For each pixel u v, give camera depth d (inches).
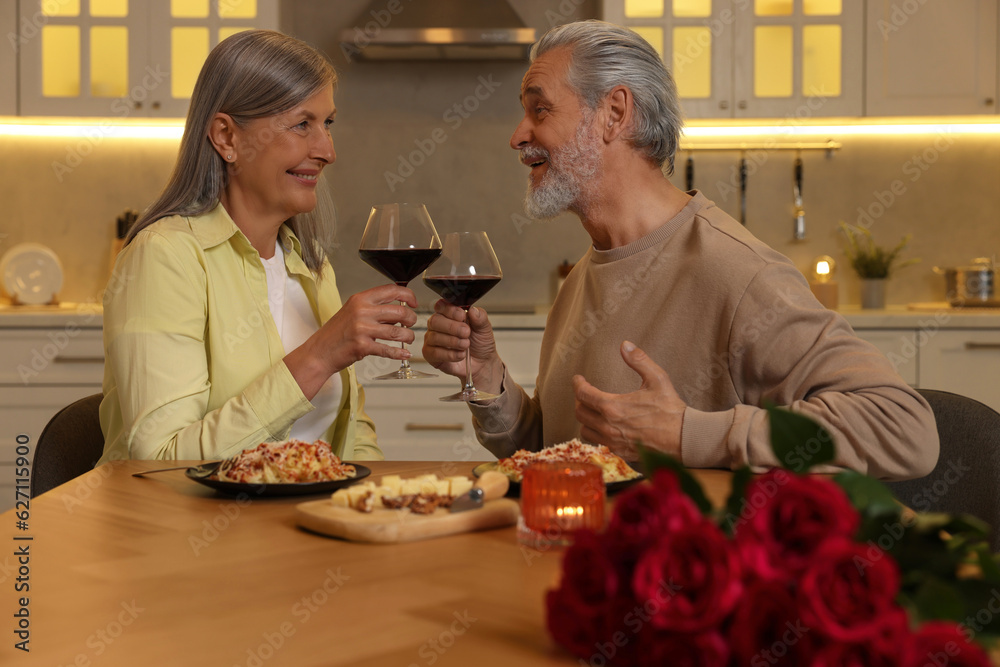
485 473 35.7
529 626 23.0
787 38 132.0
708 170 145.0
